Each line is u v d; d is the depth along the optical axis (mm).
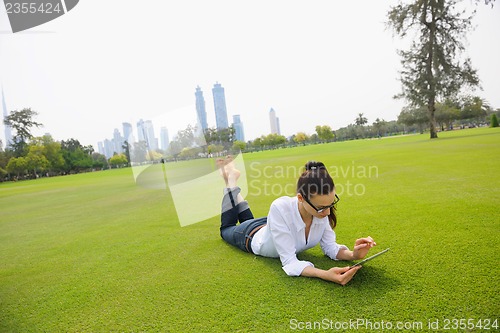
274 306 1359
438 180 4066
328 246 1870
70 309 1563
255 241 1976
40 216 5098
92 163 43250
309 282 1551
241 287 1578
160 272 1923
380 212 2771
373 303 1298
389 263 1662
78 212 5078
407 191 3578
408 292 1350
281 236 1714
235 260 1985
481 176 4012
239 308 1376
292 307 1335
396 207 2885
